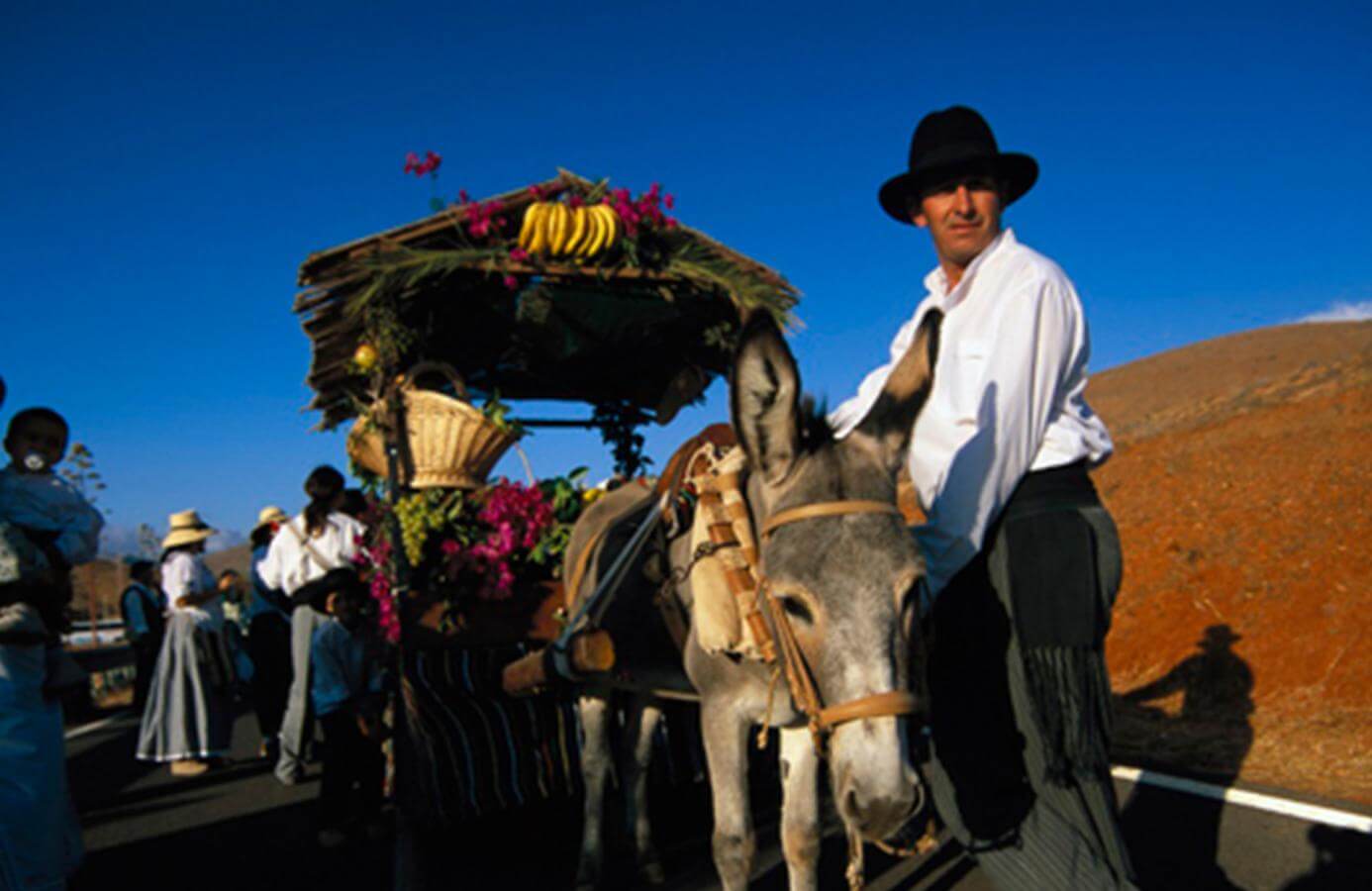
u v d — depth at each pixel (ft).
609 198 17.74
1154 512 37.55
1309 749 17.63
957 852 14.57
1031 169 9.39
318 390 19.25
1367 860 12.55
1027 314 8.12
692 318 19.72
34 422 14.02
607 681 13.16
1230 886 12.24
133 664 73.61
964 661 8.38
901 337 10.59
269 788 24.20
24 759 12.96
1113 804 7.57
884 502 7.89
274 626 28.17
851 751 6.91
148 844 19.35
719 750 9.73
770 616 8.26
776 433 8.23
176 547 27.61
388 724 20.15
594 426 22.43
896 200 10.21
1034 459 8.15
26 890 12.78
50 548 13.66
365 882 15.80
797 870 9.66
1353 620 22.59
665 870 14.87
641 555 12.16
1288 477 35.40
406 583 16.24
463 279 17.42
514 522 16.43
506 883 14.70
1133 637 27.43
